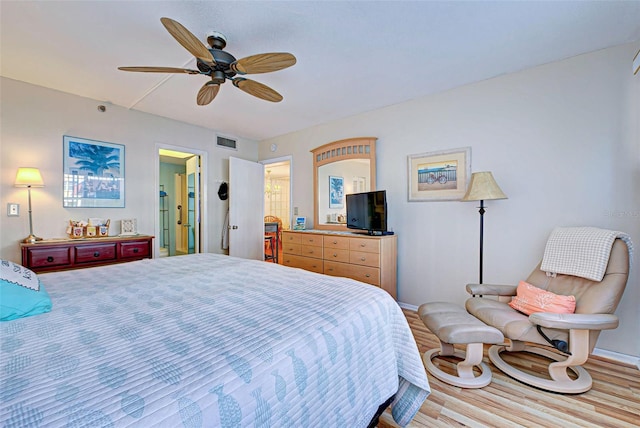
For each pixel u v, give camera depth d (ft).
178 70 6.36
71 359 2.52
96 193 10.55
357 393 3.58
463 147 9.46
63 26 6.21
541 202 8.14
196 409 2.08
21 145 9.04
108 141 10.82
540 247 8.15
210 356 2.62
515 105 8.51
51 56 7.48
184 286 4.96
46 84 9.18
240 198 14.75
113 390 2.10
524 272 8.41
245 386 2.41
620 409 5.20
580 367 6.31
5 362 2.44
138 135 11.66
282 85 9.28
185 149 13.29
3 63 7.86
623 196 7.03
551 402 5.40
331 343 3.33
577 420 4.92
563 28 6.36
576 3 5.56
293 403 2.74
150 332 3.11
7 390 2.05
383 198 10.36
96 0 5.41
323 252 11.62
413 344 4.71
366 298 4.48
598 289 5.91
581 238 6.61
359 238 10.40
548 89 8.00
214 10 5.71
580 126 7.57
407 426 4.76
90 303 4.03
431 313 6.74
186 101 10.56
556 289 6.80
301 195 14.60
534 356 7.16
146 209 11.85
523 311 6.71
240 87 7.19
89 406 1.93
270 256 19.90
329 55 7.45
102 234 10.41
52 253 8.69
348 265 10.73
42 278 5.46
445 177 9.86
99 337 2.97
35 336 2.97
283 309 3.85
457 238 9.68
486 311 6.73
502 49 7.23
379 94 10.07
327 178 13.25
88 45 6.96
